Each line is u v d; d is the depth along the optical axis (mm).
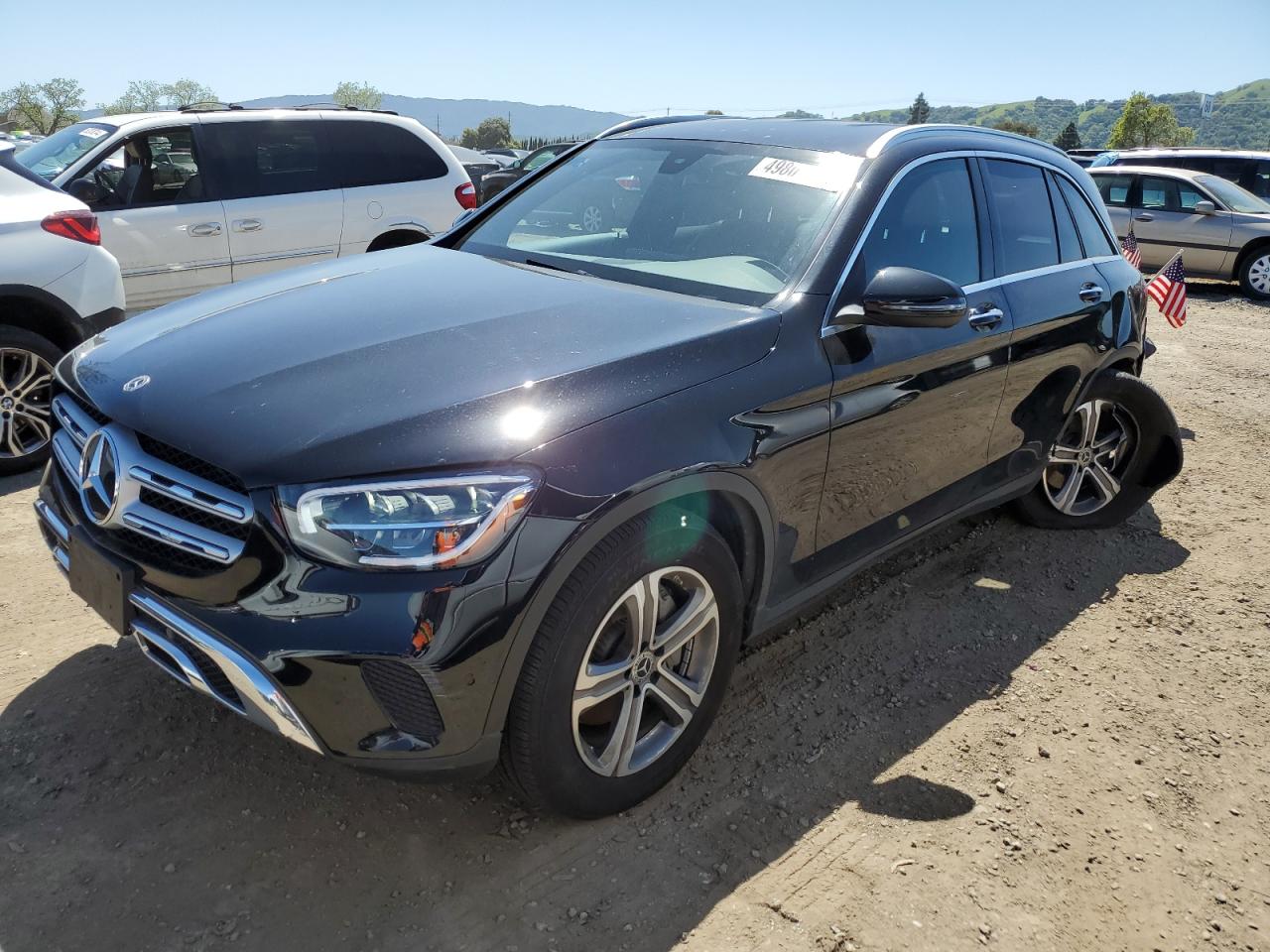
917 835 2529
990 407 3498
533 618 2051
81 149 6352
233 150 6766
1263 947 2264
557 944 2123
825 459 2764
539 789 2270
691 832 2488
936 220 3264
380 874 2285
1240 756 2975
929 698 3174
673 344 2434
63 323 4699
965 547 4340
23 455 4609
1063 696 3230
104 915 2111
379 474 1961
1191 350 9133
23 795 2439
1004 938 2225
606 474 2123
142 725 2736
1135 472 4516
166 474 2139
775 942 2158
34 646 3092
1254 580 4156
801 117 3797
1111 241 4375
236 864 2283
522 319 2525
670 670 2555
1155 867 2490
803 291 2756
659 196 3295
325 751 2031
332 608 1943
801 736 2924
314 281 2977
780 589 2816
